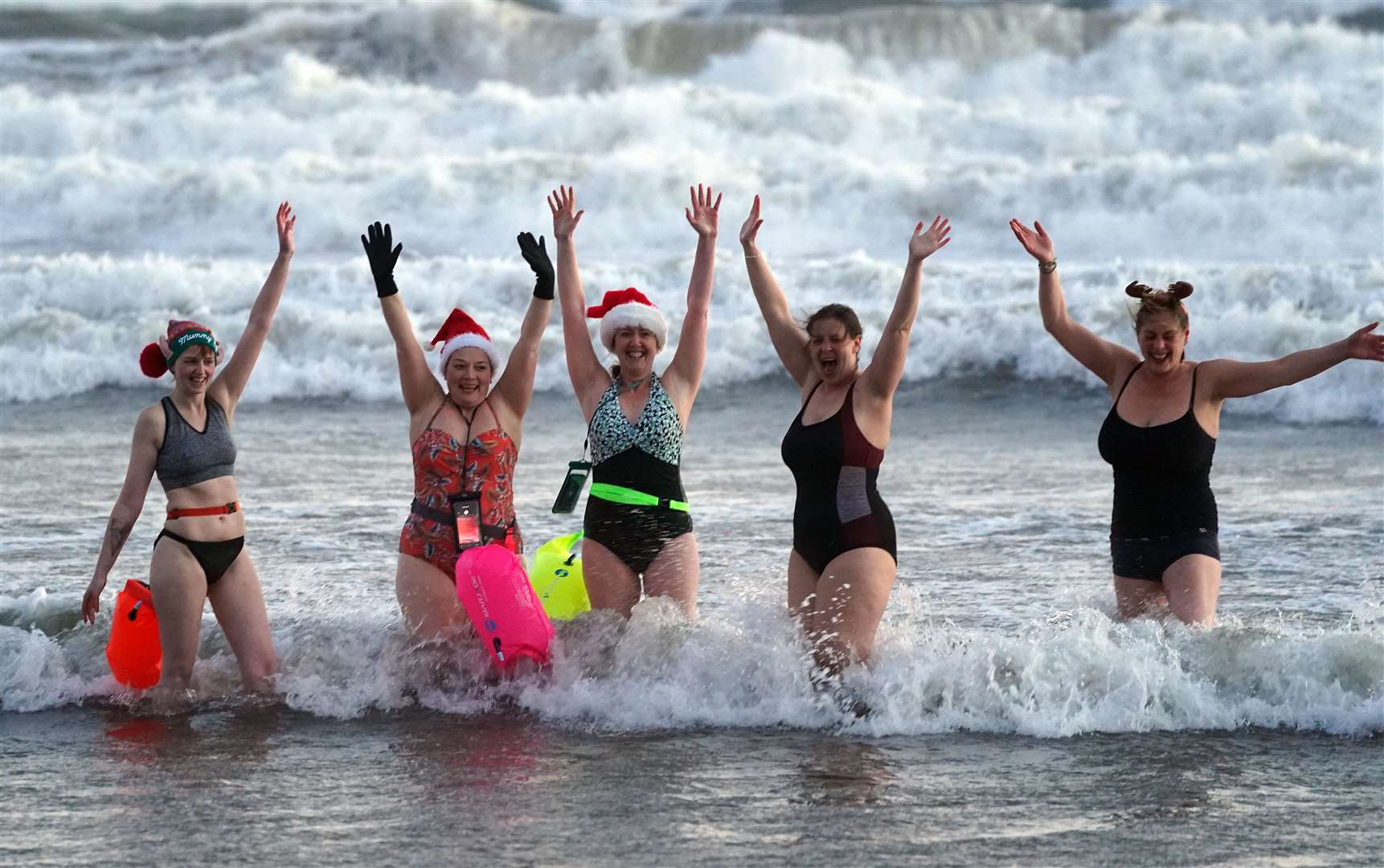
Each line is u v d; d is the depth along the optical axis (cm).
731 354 4509
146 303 5088
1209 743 1517
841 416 1708
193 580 1686
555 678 1712
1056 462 3288
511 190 6419
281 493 2914
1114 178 5981
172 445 1686
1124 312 4456
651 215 6284
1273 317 4300
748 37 9488
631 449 1792
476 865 1205
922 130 7331
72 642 1870
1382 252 5459
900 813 1321
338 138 7919
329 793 1384
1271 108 7012
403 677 1752
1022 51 9181
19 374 4488
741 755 1494
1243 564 2255
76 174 6744
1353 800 1347
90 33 10094
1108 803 1346
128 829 1292
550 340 4575
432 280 5125
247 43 9619
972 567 2270
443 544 1772
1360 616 1950
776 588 2002
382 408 4228
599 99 7744
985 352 4447
